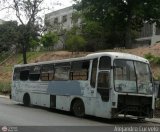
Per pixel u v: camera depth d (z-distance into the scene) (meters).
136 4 43.09
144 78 18.33
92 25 49.59
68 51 50.66
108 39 49.91
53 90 22.16
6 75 49.25
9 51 56.97
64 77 21.19
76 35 50.22
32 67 24.92
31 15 34.41
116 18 44.66
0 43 37.06
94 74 18.70
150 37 52.91
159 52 35.06
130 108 17.56
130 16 44.19
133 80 17.94
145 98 18.12
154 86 18.83
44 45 54.16
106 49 47.88
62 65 21.56
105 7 42.88
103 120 18.78
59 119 18.41
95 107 18.34
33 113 20.97
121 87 17.50
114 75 17.52
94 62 18.84
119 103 17.34
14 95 27.27
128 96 17.59
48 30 36.03
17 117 18.45
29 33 34.78
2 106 25.00
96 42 49.03
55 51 52.62
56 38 54.03
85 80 19.27
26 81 25.58
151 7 43.28
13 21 35.91
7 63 54.91
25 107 24.84
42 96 23.39
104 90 17.80
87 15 44.72
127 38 44.34
